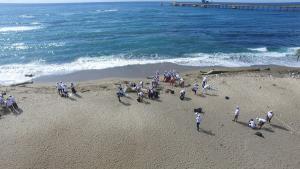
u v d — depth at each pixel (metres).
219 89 30.75
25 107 25.50
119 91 27.53
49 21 89.56
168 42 55.97
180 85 31.80
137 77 36.50
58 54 46.59
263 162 19.06
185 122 23.62
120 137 21.19
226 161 18.98
